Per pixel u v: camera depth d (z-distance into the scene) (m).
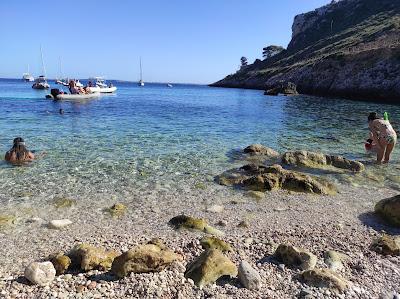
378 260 7.09
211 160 15.09
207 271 6.13
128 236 8.16
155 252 6.44
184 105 45.53
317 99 60.06
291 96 69.81
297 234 8.30
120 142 18.36
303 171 13.79
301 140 20.27
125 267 6.15
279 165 13.53
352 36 105.81
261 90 107.81
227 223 9.02
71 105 41.34
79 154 15.55
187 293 5.75
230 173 13.23
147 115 31.97
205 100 57.47
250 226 8.84
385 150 15.27
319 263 6.86
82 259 6.46
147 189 11.46
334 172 13.72
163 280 6.06
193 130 23.03
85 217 9.26
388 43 72.94
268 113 35.16
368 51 67.50
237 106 44.38
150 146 17.53
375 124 15.22
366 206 10.43
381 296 5.76
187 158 15.33
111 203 10.25
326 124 27.02
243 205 10.30
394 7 120.56
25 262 6.93
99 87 68.31
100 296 5.62
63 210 9.66
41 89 84.50
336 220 9.34
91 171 13.12
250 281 5.97
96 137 19.72
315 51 108.62
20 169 13.12
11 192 10.84
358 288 5.98
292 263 6.79
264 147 16.50
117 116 30.59
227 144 18.53
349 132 23.23
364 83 61.72
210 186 11.90
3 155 15.16
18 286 5.85
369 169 14.30
